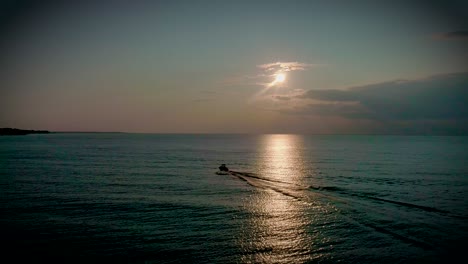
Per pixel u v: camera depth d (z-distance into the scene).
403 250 23.45
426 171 62.22
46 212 31.98
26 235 25.77
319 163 78.94
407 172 60.91
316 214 31.95
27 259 21.88
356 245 24.33
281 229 27.73
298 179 53.31
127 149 133.88
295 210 33.41
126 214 31.59
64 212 32.06
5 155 93.88
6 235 25.73
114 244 24.27
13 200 36.78
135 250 23.33
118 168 66.94
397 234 26.41
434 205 35.09
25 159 82.25
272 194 41.12
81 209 33.22
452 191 42.59
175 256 22.50
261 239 25.53
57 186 45.50
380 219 30.17
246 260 22.06
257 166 72.56
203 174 59.12
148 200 37.44
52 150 118.75
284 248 23.91
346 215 31.50
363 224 28.83
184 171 63.16
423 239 25.33
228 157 97.56
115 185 46.94
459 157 94.31
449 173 59.34
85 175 56.25
